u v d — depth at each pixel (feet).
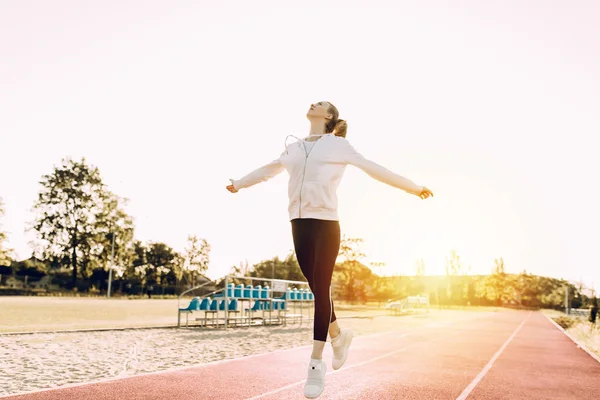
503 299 359.87
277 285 66.03
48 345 31.37
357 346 37.65
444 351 35.99
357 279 232.53
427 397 18.08
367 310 161.38
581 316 223.10
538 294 375.25
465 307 305.73
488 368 27.32
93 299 171.01
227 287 54.60
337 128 9.40
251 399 16.30
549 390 21.12
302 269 8.68
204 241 340.39
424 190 8.44
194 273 334.44
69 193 234.99
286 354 30.04
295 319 73.31
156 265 312.09
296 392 17.70
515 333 63.98
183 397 16.31
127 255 241.35
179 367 23.81
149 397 16.15
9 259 207.10
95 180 239.91
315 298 8.29
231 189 10.02
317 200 8.34
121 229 237.04
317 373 8.04
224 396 16.67
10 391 16.80
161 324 55.72
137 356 27.71
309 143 8.82
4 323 48.52
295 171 8.68
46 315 65.98
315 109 9.32
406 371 24.52
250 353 31.19
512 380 23.35
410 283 332.80
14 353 27.17
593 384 23.36
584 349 43.62
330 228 8.37
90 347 31.24
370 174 8.53
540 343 48.60
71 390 16.88
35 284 216.74
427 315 132.87
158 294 251.80
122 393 16.62
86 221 236.43
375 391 18.74
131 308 100.22
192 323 60.23
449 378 22.91
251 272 318.86
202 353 30.42
